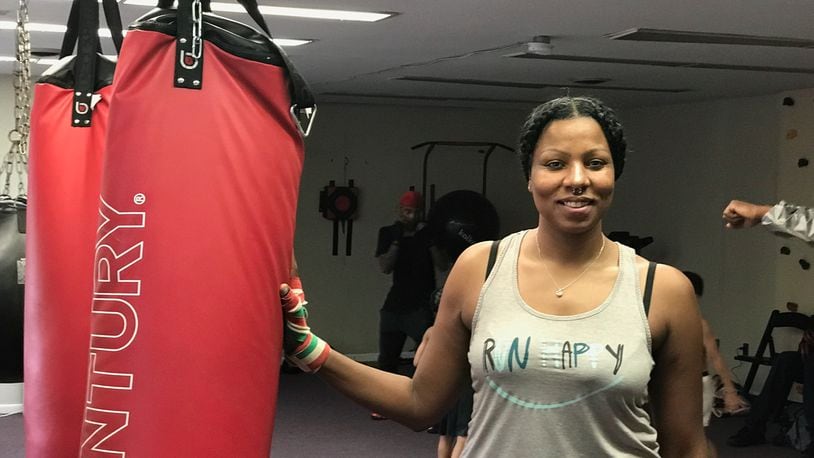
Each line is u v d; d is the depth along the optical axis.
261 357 1.47
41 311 1.75
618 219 9.05
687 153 8.21
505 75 6.44
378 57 5.68
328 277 8.74
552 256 1.48
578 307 1.44
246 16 4.28
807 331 5.76
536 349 1.42
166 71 1.42
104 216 1.45
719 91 7.22
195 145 1.41
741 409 3.86
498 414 1.45
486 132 9.23
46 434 1.75
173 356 1.41
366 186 8.84
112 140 1.44
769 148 7.35
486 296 1.51
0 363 2.50
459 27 4.49
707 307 7.95
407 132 8.96
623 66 5.84
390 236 6.68
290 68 1.48
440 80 6.81
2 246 2.46
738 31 4.46
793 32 4.46
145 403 1.42
